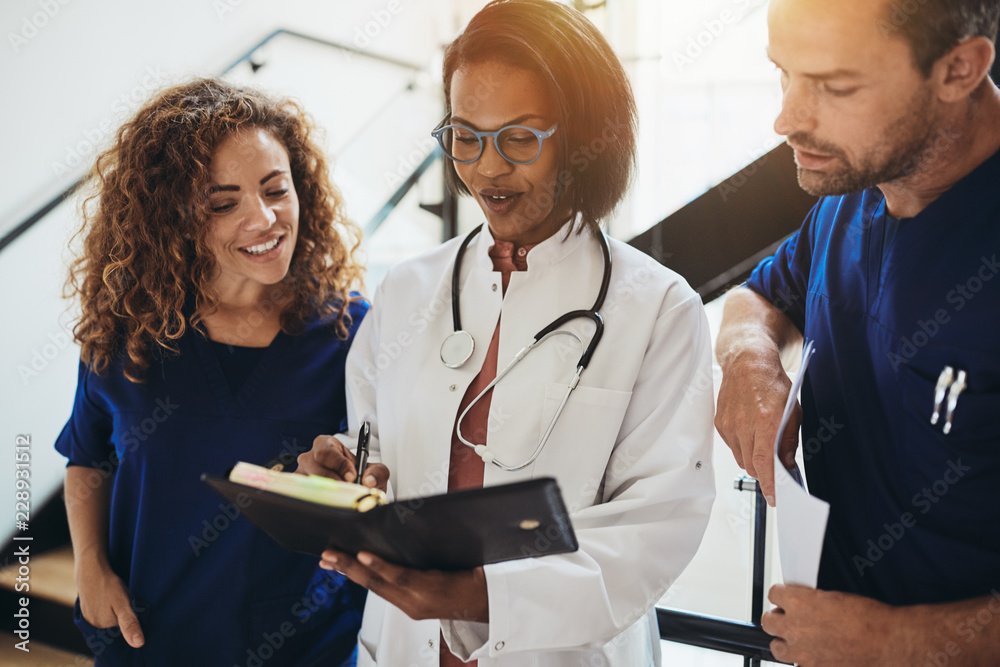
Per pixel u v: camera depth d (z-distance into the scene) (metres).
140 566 1.23
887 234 0.88
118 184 1.27
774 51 0.78
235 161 1.21
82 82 2.36
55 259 2.36
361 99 3.42
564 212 1.07
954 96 0.74
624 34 2.78
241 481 0.79
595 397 1.00
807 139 0.79
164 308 1.25
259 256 1.23
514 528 0.72
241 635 1.21
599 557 0.91
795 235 1.09
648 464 0.99
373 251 3.42
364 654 1.13
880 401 0.88
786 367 1.11
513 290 1.08
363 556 0.78
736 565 1.65
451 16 3.81
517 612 0.86
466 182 1.01
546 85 0.94
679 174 2.91
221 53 2.81
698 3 2.76
